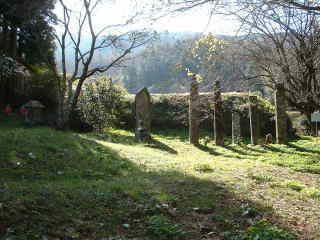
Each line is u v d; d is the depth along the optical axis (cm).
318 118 2094
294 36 1298
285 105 1967
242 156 1595
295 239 630
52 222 614
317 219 739
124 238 605
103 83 2258
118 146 1450
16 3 2331
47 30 2455
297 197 878
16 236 552
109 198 739
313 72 1350
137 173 1031
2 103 2511
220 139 1933
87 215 662
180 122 2375
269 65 1471
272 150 1781
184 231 641
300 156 1606
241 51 1410
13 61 2452
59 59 3450
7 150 1030
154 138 2073
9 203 627
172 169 1102
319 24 1225
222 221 694
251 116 1978
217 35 1227
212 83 1420
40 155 1054
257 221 692
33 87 2481
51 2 2297
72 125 2089
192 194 809
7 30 2828
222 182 938
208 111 2377
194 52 973
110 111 2261
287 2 593
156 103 2494
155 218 664
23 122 2120
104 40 1853
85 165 1061
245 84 1512
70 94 1864
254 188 915
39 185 783
